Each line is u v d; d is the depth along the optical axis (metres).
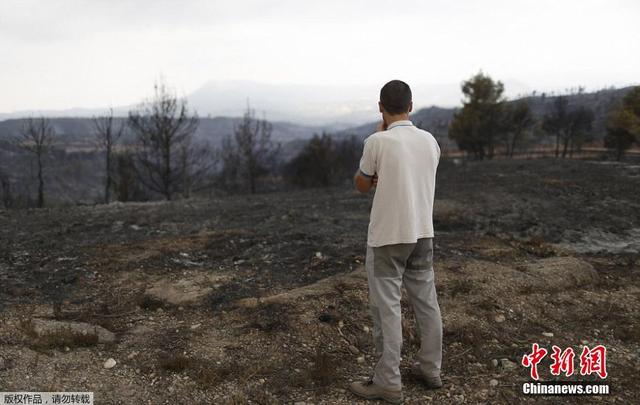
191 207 11.29
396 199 2.77
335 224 8.59
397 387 2.92
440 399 3.01
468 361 3.51
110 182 24.64
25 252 6.32
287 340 3.75
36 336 3.62
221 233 7.48
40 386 3.01
